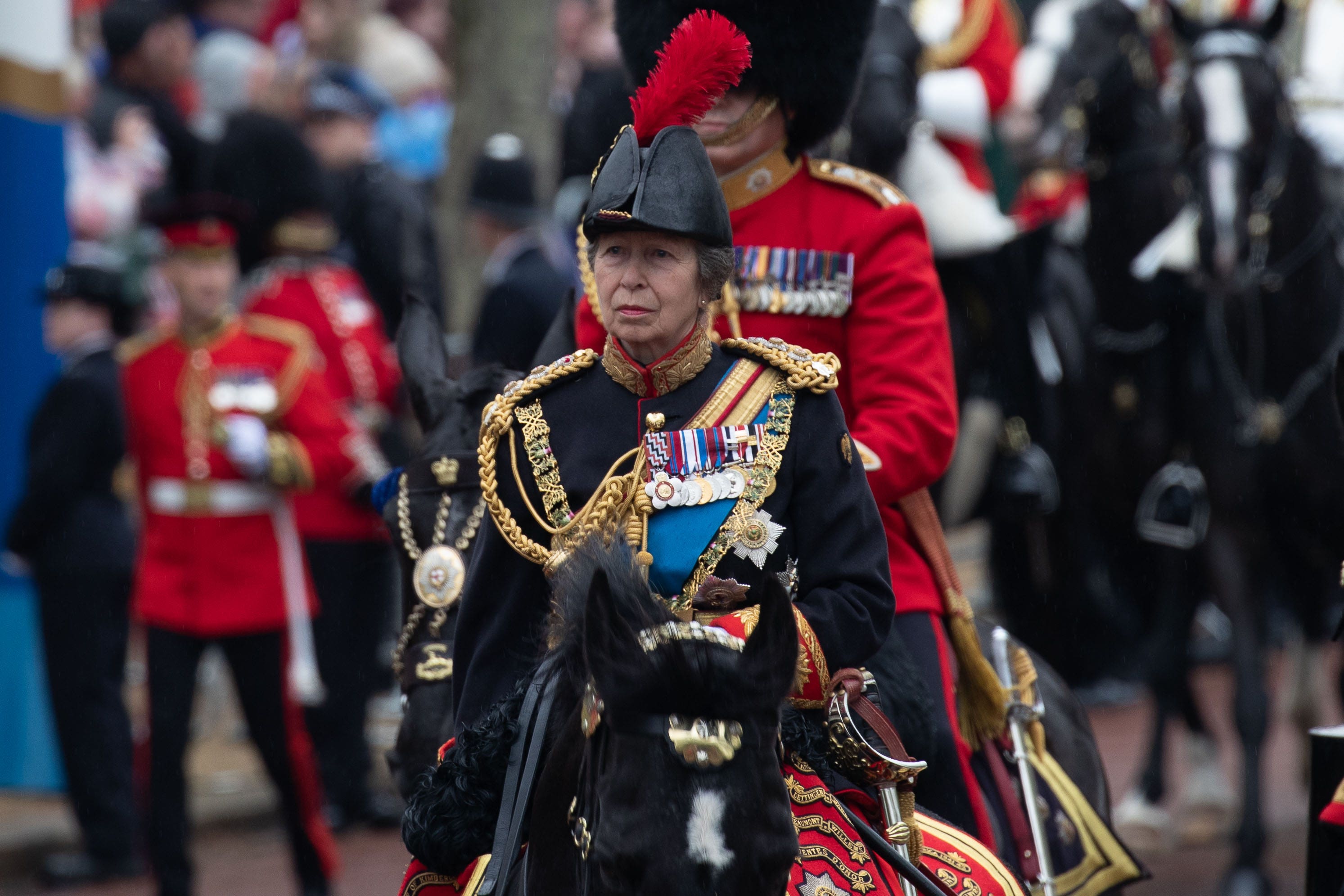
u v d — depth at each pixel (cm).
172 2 4634
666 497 1132
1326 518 2677
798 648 1003
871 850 1163
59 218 3306
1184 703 3066
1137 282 2977
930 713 1403
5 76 3228
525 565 1198
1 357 3234
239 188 3353
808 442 1166
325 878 2716
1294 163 2638
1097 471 3073
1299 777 3306
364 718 3272
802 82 1502
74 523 2917
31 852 3062
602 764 991
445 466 1492
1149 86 3050
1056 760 1647
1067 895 1525
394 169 3816
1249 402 2661
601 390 1187
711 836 923
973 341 2839
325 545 3209
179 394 2795
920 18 3275
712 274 1149
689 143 1130
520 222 3441
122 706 3003
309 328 3278
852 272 1484
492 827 1138
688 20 1167
